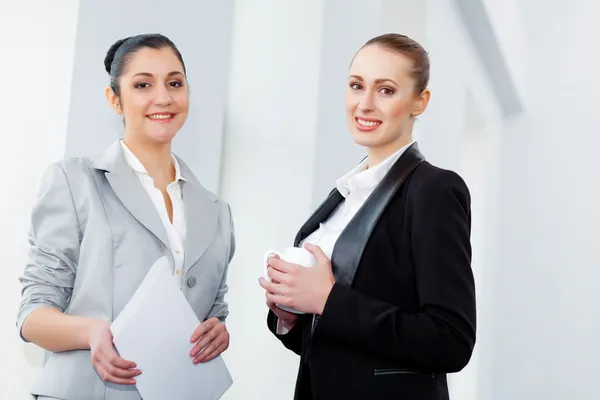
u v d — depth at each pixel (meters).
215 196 2.14
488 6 4.16
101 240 1.85
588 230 5.59
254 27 3.05
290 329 1.71
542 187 5.78
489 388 5.59
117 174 1.91
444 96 3.89
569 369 5.52
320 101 3.00
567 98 5.76
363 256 1.51
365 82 1.60
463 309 1.41
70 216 1.86
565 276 5.62
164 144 1.99
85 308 1.82
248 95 3.02
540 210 5.77
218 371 1.82
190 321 1.77
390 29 3.48
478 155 5.29
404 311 1.44
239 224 2.97
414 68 1.59
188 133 2.85
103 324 1.73
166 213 1.97
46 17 2.64
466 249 1.46
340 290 1.46
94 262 1.83
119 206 1.90
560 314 5.61
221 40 2.93
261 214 2.97
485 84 5.07
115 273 1.85
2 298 2.57
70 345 1.76
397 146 1.62
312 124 2.99
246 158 2.99
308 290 1.48
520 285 5.75
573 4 5.71
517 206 5.83
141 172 1.96
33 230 1.91
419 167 1.56
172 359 1.74
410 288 1.49
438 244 1.44
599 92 5.65
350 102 1.63
